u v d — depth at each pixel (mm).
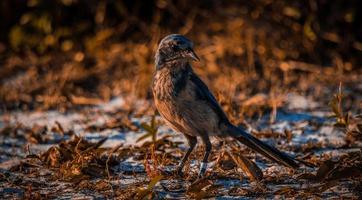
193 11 16656
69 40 16703
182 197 8461
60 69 15945
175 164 10078
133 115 13312
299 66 15461
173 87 9023
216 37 16062
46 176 9711
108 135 12047
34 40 16641
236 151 10336
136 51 15961
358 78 15070
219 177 9281
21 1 17281
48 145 11625
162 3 16734
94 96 14641
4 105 14164
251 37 15852
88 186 9023
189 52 9008
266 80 14906
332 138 11305
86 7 17000
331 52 15922
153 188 8852
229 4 16688
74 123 13008
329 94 14164
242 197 8414
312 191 8344
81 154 9922
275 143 11141
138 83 14547
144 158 10289
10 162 10531
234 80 14547
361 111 12969
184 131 9391
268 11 16328
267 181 9039
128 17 16922
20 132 12492
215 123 9227
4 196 8828
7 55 16844
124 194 8531
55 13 16766
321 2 16141
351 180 8922
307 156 10125
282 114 12984
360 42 16125
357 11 16188
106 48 16422
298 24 16094
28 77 15609
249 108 13078
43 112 13859
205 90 9156
